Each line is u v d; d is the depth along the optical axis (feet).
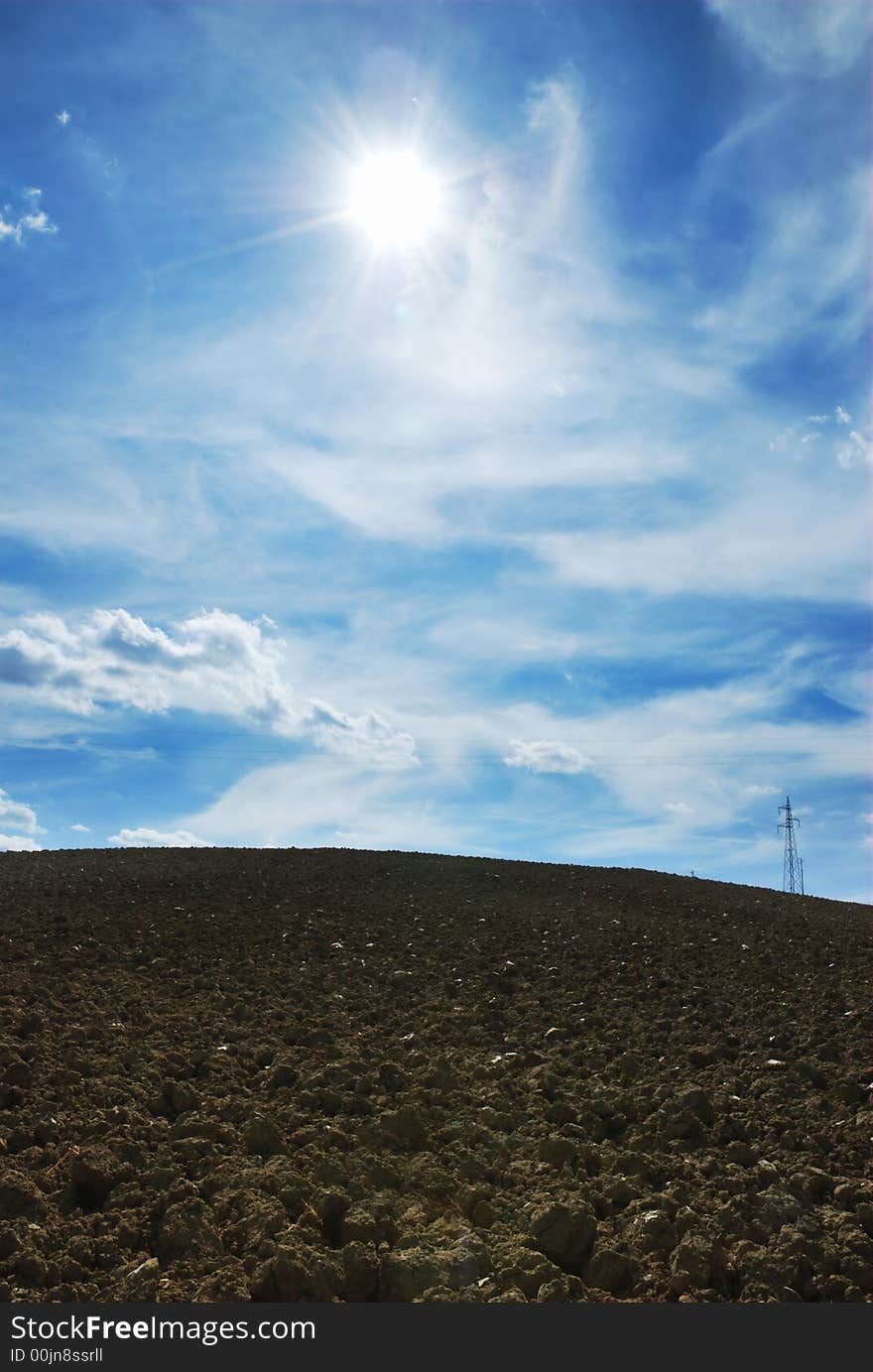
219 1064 29.09
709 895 63.82
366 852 77.51
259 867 66.85
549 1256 20.29
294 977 39.81
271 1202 21.01
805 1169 23.94
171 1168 22.25
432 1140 25.20
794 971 42.70
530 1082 29.55
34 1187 21.22
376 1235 20.21
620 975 41.91
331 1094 27.22
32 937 42.24
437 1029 34.47
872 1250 20.25
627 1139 26.13
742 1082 29.94
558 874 68.85
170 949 42.50
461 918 52.95
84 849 75.56
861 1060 31.55
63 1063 27.91
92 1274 18.98
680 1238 20.57
